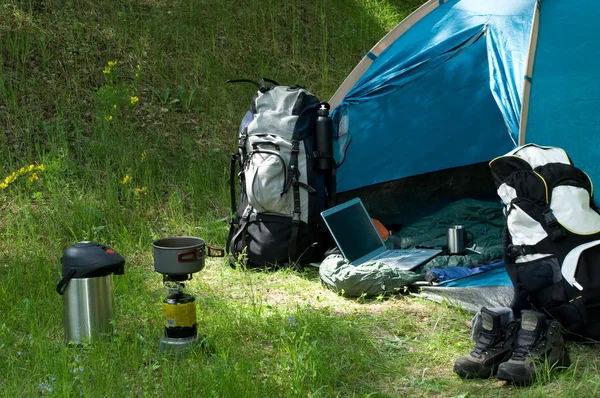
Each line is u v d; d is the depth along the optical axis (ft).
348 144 19.35
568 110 14.26
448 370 11.19
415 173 20.20
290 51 29.32
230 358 11.23
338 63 29.68
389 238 18.33
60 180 19.75
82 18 25.90
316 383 10.39
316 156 17.26
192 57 26.63
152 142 22.90
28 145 20.92
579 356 11.27
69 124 22.17
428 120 19.86
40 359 11.07
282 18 30.48
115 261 12.26
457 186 20.61
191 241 11.77
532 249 11.41
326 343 12.07
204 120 24.64
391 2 35.45
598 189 13.85
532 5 16.52
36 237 17.54
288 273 16.60
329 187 17.92
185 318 11.55
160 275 16.14
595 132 14.05
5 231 17.99
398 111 19.61
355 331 12.46
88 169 20.54
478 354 10.82
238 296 14.96
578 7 15.26
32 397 9.82
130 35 26.32
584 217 11.30
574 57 14.62
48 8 25.45
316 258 17.33
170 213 19.98
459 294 14.15
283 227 16.76
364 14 33.01
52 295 14.20
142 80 24.99
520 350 10.53
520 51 15.37
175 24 27.55
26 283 14.83
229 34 28.43
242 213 17.51
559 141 14.20
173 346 11.39
